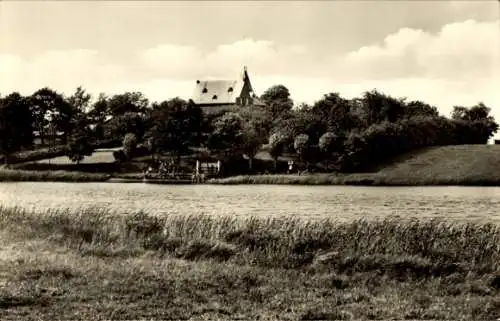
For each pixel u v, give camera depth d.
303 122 83.56
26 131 84.94
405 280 18.73
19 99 86.44
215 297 15.98
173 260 20.69
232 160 83.00
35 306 14.70
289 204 49.81
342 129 84.50
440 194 60.84
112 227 26.30
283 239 22.92
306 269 19.86
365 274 18.97
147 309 14.70
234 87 156.25
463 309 15.27
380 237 23.62
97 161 83.38
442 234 24.59
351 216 40.97
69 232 25.36
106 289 16.41
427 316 14.69
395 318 14.48
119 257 21.20
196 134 87.75
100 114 113.19
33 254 21.02
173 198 55.34
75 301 15.21
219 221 27.66
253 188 68.69
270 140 82.19
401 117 87.75
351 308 15.23
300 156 79.25
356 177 72.75
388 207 47.62
